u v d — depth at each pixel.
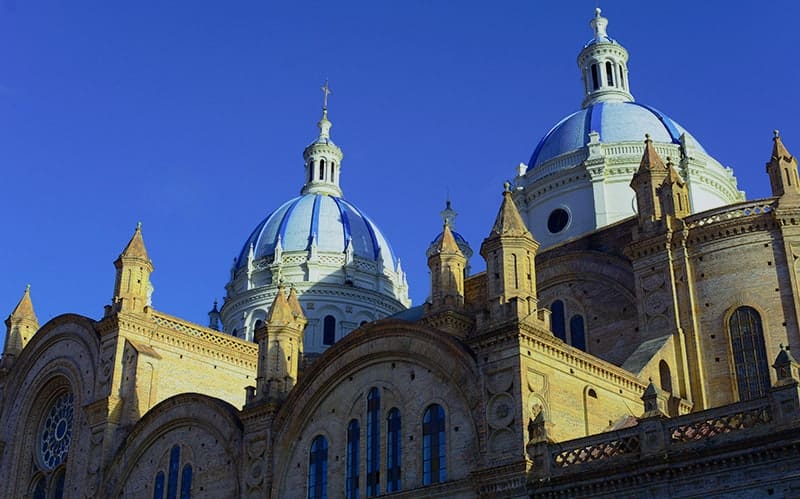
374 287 91.38
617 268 51.53
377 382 45.56
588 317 52.00
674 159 64.25
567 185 64.69
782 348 34.41
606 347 50.56
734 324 46.31
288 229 92.69
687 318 47.09
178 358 62.00
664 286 48.09
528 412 38.56
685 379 46.12
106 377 60.00
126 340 60.53
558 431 39.41
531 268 42.03
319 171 100.94
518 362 39.22
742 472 32.09
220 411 52.41
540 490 36.69
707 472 32.88
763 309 45.75
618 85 74.38
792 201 46.97
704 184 64.62
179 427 54.88
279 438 48.84
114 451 57.72
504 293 40.94
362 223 95.50
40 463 64.81
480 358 40.78
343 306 88.38
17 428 66.38
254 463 49.31
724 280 46.97
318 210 94.19
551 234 64.56
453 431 41.28
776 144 49.19
